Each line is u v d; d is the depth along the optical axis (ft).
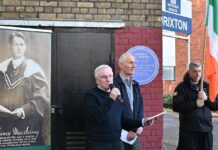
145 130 23.52
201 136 21.01
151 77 23.49
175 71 82.17
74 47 22.39
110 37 22.82
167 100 71.51
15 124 18.02
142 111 18.44
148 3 23.45
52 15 22.53
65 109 22.11
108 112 16.31
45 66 18.83
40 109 18.67
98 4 22.90
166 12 24.73
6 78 17.83
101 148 16.26
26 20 21.90
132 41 23.22
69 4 22.65
